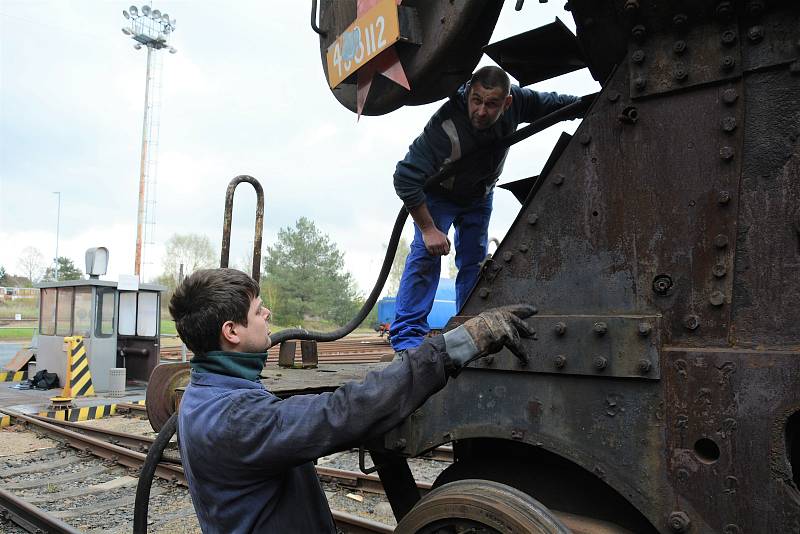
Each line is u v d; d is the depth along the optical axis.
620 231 1.73
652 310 1.66
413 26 2.26
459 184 3.14
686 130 1.65
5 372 15.30
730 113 1.59
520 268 1.92
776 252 1.50
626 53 1.85
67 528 4.54
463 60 2.45
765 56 1.55
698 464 1.52
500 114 2.82
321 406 1.55
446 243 2.98
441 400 2.04
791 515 1.39
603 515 1.93
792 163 1.50
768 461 1.43
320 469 6.08
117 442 8.11
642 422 1.62
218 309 1.74
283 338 2.96
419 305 3.21
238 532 1.63
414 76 2.30
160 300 14.16
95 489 5.98
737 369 1.49
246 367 1.78
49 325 14.32
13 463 7.14
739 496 1.46
